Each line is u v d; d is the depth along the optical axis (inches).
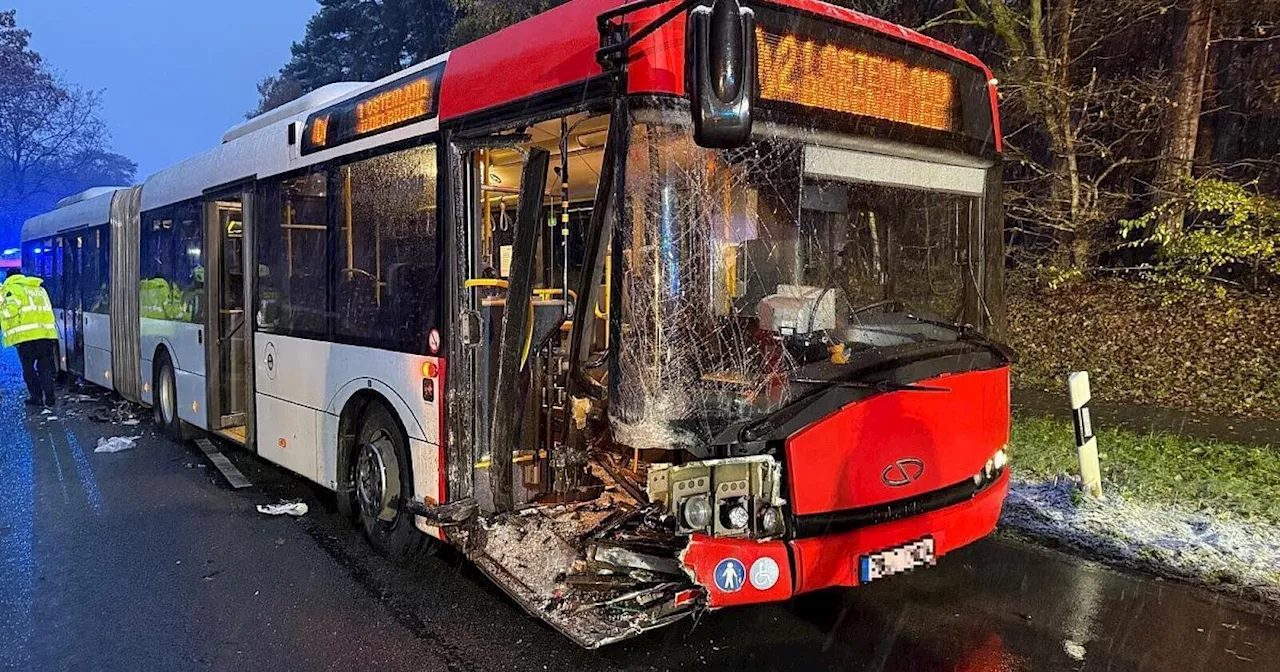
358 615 186.9
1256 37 506.0
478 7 794.8
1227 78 531.8
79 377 600.4
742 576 141.3
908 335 167.6
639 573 153.3
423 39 1272.1
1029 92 496.4
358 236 224.1
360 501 229.0
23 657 168.1
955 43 582.2
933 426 160.1
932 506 160.1
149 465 332.2
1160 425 341.1
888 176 167.0
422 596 197.6
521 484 181.9
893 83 169.0
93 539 240.8
